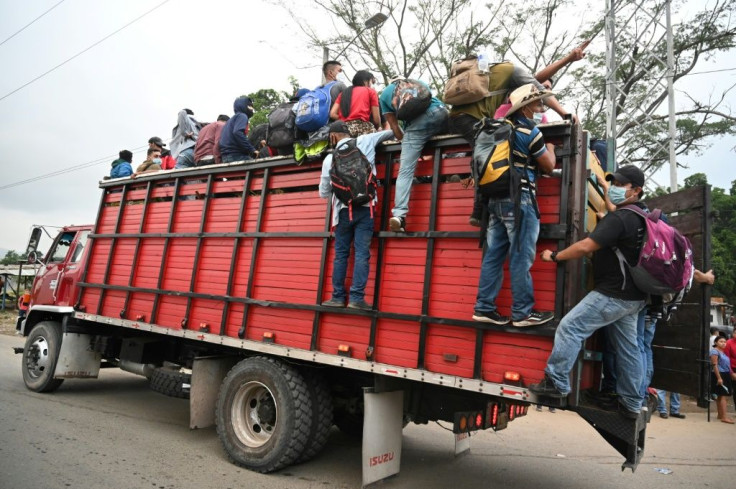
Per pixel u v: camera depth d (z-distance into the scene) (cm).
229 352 556
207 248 552
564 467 552
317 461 507
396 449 441
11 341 1392
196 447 523
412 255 405
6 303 2569
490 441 659
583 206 349
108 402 705
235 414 486
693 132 1798
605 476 527
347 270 440
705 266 412
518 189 330
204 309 538
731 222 2462
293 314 467
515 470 530
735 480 530
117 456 471
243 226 527
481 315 348
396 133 443
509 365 344
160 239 604
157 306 585
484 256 351
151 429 578
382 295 415
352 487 437
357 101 526
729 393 927
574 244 321
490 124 346
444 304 379
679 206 452
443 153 406
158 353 664
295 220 486
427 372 373
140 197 651
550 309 339
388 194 429
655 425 873
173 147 766
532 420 830
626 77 1639
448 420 429
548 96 361
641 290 323
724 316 1958
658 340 444
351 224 424
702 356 402
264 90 1966
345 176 411
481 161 343
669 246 321
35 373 733
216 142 650
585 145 358
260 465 455
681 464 595
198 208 574
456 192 390
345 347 425
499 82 393
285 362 469
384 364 398
